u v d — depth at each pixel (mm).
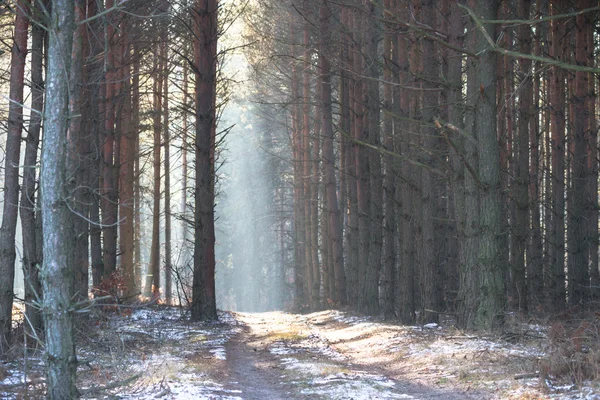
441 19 17516
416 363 11555
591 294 18531
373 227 23453
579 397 7426
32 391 7871
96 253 19266
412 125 18141
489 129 13297
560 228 20859
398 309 21094
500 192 13359
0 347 10734
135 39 21203
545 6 19734
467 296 13750
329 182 29031
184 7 21812
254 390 9555
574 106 20109
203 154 20766
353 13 21328
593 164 19062
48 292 6590
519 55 6410
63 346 6602
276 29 30844
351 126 26656
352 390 9000
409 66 18734
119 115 21297
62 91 6621
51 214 6566
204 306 20516
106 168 20766
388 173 20984
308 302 38312
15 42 11609
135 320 18891
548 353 9961
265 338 17125
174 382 9508
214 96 21766
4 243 11328
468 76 13602
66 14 6637
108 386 7012
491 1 13133
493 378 9219
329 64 25125
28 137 11750
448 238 22672
